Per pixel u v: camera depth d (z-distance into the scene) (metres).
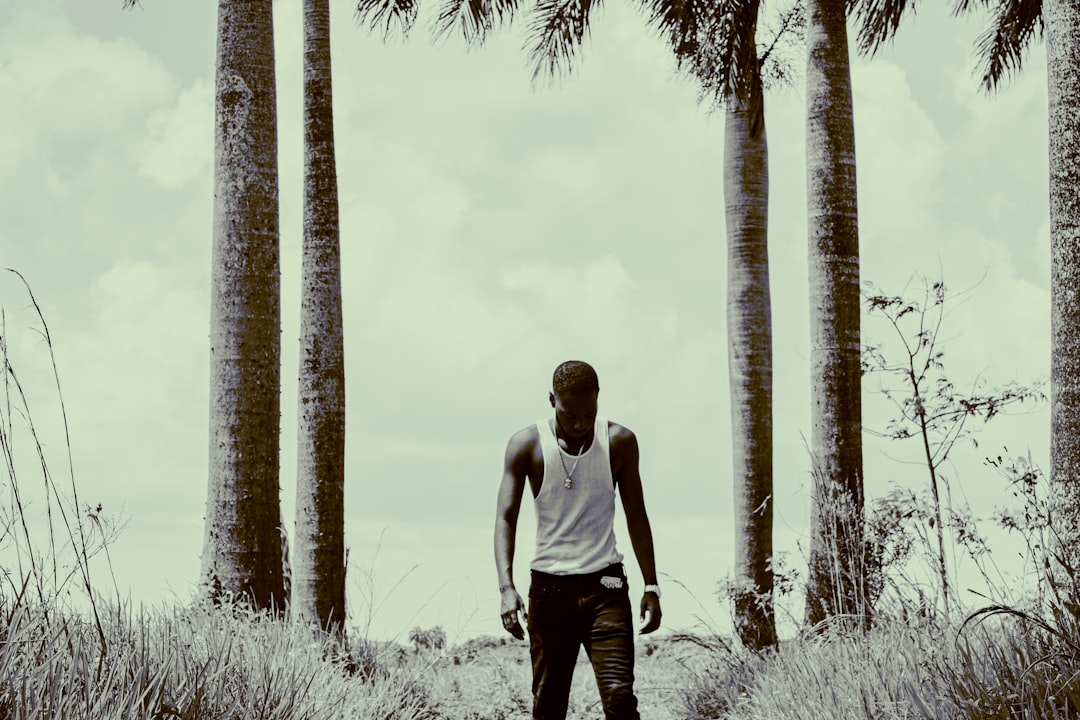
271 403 9.26
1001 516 6.30
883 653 6.33
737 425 11.64
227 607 7.81
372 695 7.71
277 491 9.21
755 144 12.06
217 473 9.08
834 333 10.42
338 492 10.58
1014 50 13.41
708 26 11.57
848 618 7.82
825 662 6.88
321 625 10.18
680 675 10.14
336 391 10.71
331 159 11.07
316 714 6.18
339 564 10.45
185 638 6.01
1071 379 6.92
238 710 5.37
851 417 10.29
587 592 5.00
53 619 4.92
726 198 12.11
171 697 4.90
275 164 9.59
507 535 5.08
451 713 8.94
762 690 7.58
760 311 11.77
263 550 9.02
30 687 4.34
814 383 10.46
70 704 4.31
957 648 5.45
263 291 9.33
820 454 10.28
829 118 10.73
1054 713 4.64
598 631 4.97
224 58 9.55
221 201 9.42
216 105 9.57
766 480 11.45
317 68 11.13
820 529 9.36
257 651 6.54
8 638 4.40
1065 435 6.89
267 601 8.96
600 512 5.08
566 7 12.31
